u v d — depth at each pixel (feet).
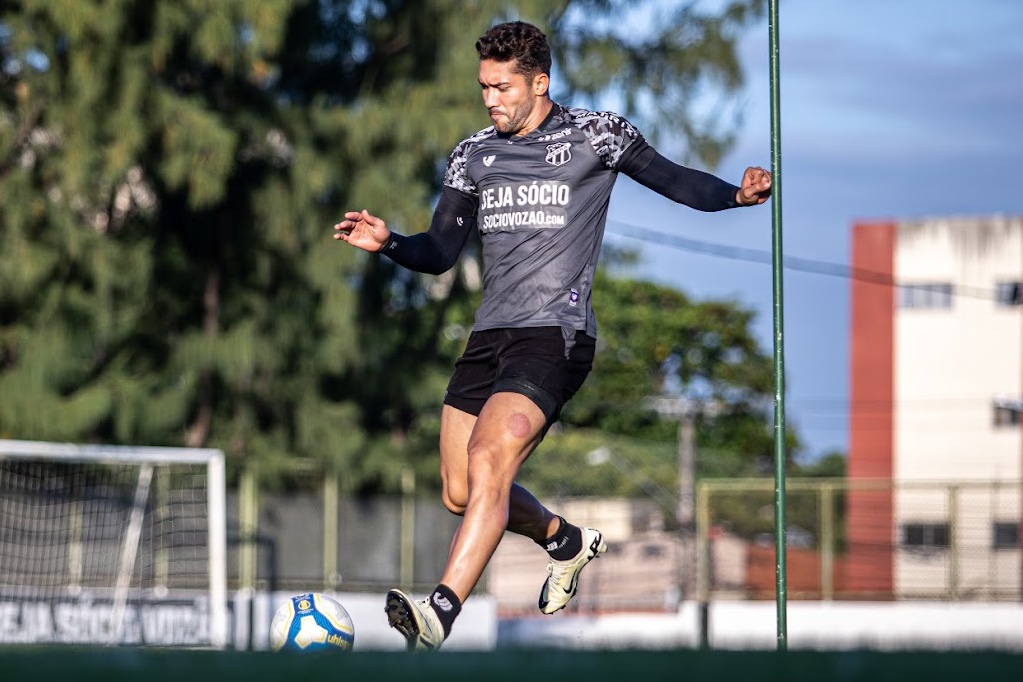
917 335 306.76
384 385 183.62
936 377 305.32
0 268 146.51
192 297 176.96
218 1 146.20
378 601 179.32
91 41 145.59
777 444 47.29
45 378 154.81
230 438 173.37
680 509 257.96
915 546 224.53
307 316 173.78
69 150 145.69
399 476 182.39
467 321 245.04
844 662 20.86
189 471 166.09
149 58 150.00
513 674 18.62
